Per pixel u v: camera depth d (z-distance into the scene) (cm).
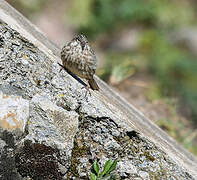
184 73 1839
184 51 2042
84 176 738
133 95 1625
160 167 789
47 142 716
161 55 1905
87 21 1936
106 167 738
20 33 831
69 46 870
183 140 1460
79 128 773
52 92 790
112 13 2002
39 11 1864
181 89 1742
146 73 1834
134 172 760
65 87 809
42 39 1027
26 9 1789
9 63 775
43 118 733
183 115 1620
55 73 829
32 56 814
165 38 2044
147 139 806
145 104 1580
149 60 1884
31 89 769
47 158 716
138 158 786
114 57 1852
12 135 699
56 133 733
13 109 704
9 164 698
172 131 1470
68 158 726
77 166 743
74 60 866
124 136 792
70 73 908
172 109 1580
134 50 1972
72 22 1927
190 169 892
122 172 756
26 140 709
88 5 1962
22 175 710
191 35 2084
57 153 719
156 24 2088
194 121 1588
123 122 798
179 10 2141
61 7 1955
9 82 756
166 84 1759
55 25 1877
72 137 750
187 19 2155
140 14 2039
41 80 792
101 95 934
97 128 778
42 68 812
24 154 708
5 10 1009
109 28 1997
